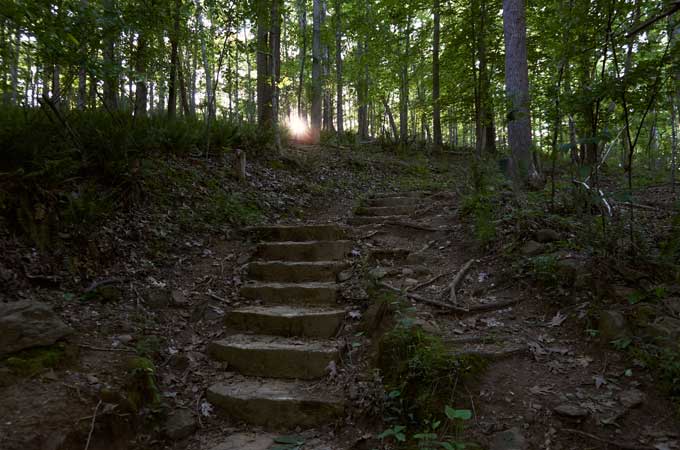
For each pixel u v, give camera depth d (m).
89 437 2.57
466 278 4.46
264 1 8.41
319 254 5.34
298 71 21.59
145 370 3.12
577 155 4.98
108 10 4.94
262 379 3.48
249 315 4.09
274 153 9.72
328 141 14.17
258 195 7.49
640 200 6.98
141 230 5.11
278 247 5.45
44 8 4.35
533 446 2.48
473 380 2.94
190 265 5.05
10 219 4.01
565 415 2.60
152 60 6.93
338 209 8.06
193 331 4.03
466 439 2.56
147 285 4.41
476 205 5.52
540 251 4.40
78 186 4.82
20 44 4.68
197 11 7.64
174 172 6.49
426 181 10.34
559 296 3.80
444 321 3.77
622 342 3.07
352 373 3.36
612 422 2.53
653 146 12.07
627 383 2.82
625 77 3.75
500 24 13.41
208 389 3.29
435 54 15.09
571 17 4.73
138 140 6.08
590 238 4.04
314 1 13.89
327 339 3.86
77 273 4.17
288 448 2.75
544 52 10.34
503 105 6.71
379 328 3.73
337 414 3.01
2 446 2.29
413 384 2.94
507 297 4.05
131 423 2.80
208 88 12.87
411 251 5.30
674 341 2.91
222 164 7.88
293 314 4.02
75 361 3.12
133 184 5.39
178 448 2.83
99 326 3.64
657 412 2.58
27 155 4.36
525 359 3.18
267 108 11.79
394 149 14.62
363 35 16.89
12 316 2.97
